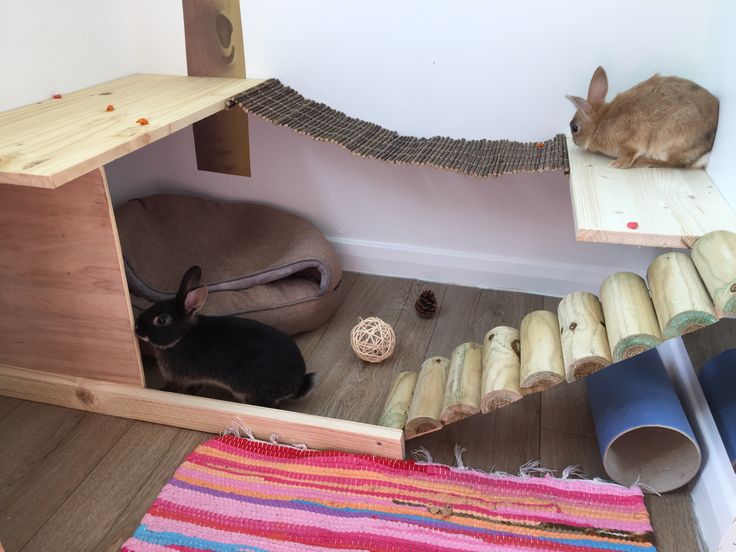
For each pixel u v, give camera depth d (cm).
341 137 201
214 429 177
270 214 245
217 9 223
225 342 177
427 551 142
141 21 231
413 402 174
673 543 146
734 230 143
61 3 202
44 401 188
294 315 212
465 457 171
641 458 164
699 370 177
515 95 211
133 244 225
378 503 153
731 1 168
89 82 218
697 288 137
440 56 211
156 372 200
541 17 198
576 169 178
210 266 230
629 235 144
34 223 163
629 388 163
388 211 243
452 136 223
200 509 151
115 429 179
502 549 142
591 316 157
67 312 174
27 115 179
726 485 143
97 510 153
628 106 176
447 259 245
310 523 148
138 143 159
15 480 161
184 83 222
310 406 187
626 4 191
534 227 232
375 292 244
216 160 250
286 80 229
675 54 194
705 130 171
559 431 180
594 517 150
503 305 236
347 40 217
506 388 155
